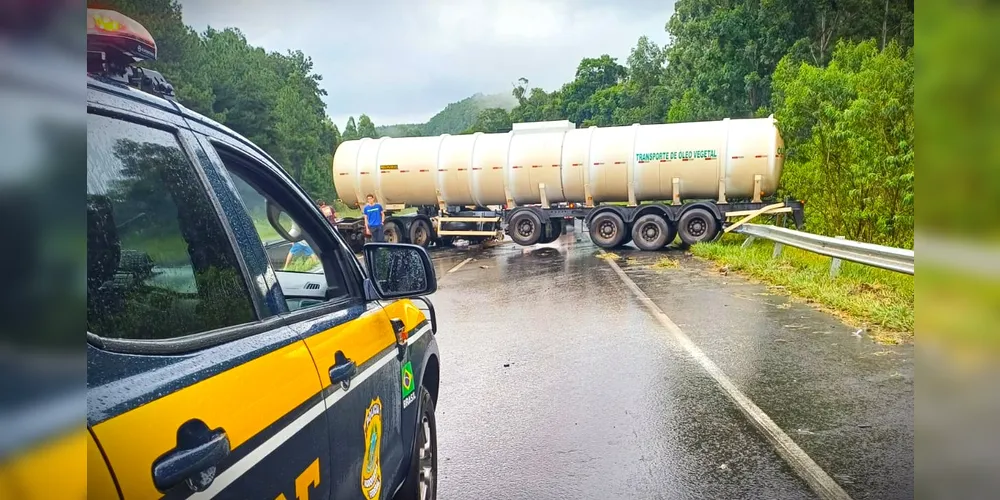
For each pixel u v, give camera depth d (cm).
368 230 1942
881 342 748
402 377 329
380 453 287
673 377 639
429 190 2227
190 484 150
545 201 2106
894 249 934
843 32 3472
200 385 165
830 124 1536
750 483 418
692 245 1861
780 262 1360
